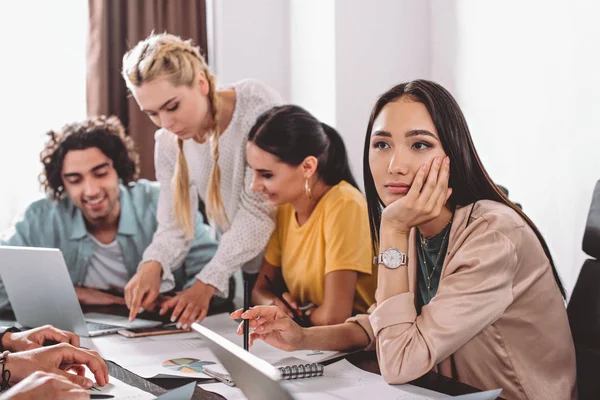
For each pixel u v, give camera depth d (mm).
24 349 1320
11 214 2936
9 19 2908
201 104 1923
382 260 1225
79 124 2104
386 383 1148
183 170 2062
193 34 3049
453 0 2609
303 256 1800
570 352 1246
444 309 1143
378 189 1250
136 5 2967
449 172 1221
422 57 2795
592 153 1930
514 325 1201
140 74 1836
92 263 2145
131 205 2172
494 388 1212
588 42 1937
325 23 2746
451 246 1230
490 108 2406
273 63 3172
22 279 1616
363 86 2729
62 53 2986
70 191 2053
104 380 1148
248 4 3117
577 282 1376
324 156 1786
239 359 1182
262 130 1712
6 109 2914
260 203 1927
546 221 2133
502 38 2324
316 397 1073
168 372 1219
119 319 1741
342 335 1390
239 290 2596
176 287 2164
